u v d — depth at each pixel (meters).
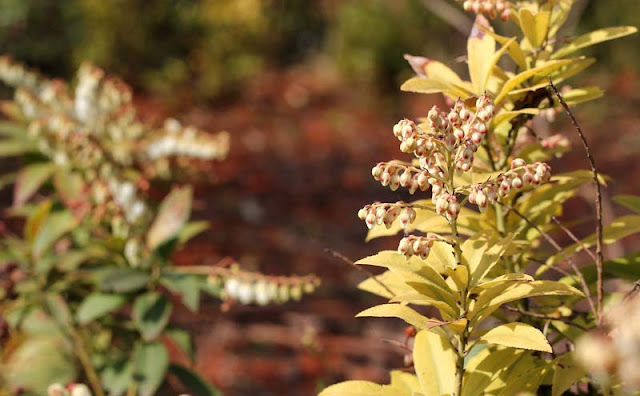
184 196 2.82
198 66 12.29
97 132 3.47
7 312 2.83
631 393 1.48
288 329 5.69
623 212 6.79
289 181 9.29
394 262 1.54
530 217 1.88
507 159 1.86
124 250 2.79
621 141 9.91
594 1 12.16
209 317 5.70
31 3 12.13
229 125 11.32
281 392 5.04
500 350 1.68
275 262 7.25
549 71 1.79
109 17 11.79
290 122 11.51
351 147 10.65
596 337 1.45
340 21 13.24
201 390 2.79
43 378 2.67
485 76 1.74
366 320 5.88
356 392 1.60
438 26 12.01
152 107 11.50
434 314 2.38
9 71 3.98
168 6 12.21
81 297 3.09
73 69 11.68
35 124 3.12
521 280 1.46
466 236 2.09
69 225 2.94
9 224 6.89
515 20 1.90
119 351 3.00
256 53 12.95
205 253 7.27
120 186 3.00
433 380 1.66
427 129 1.73
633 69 11.90
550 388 1.81
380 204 1.44
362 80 12.49
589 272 1.89
